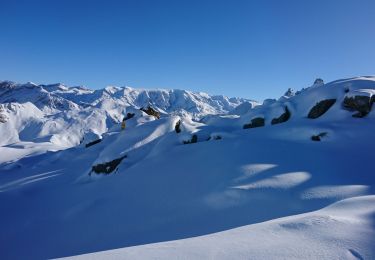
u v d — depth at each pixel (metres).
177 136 24.50
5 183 28.91
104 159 23.67
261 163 14.32
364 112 20.53
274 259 4.00
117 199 15.45
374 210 5.82
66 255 10.86
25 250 12.23
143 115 37.38
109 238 11.37
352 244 4.28
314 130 18.89
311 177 12.05
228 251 4.34
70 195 19.56
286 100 28.22
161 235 10.37
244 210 10.66
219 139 21.78
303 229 5.02
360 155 14.91
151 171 18.47
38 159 42.78
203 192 12.80
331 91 23.73
